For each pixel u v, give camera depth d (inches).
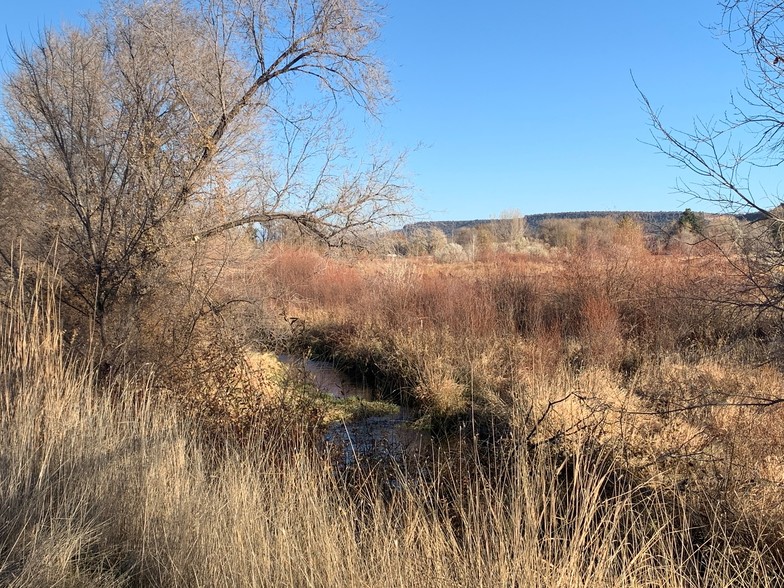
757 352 237.8
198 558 135.7
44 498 150.3
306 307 573.3
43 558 127.0
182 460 178.4
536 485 145.0
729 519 167.2
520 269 571.2
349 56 324.8
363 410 349.1
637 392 283.7
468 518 147.3
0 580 123.3
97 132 302.8
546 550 131.2
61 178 306.0
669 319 385.1
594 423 226.7
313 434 251.6
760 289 173.6
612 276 478.6
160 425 213.8
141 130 298.8
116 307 299.1
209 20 305.3
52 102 298.0
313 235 336.8
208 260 318.0
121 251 298.4
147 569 135.3
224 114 309.3
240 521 142.7
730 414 224.2
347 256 342.6
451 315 474.3
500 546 119.3
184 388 277.6
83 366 254.4
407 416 347.9
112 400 242.2
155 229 289.4
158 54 297.7
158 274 293.7
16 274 289.7
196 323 300.8
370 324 510.9
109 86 304.5
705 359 311.3
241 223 321.7
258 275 364.8
